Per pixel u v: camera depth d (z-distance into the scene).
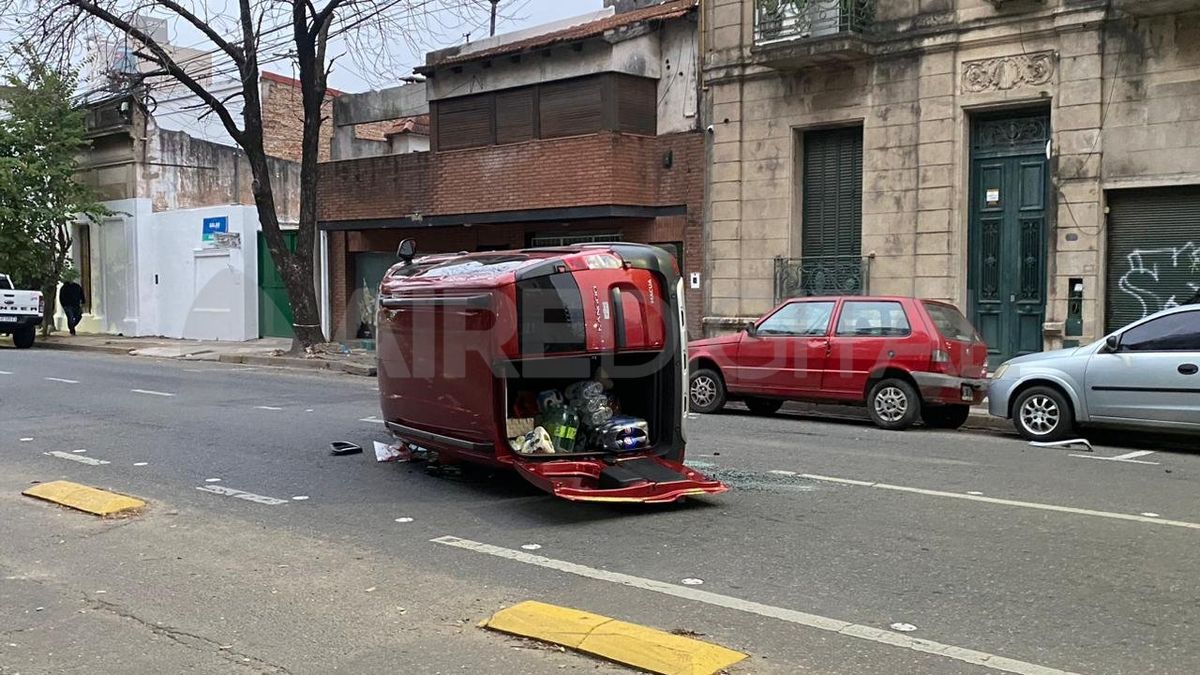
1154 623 4.95
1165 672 4.34
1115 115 14.06
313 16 20.17
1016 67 14.93
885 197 16.27
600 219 20.00
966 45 15.34
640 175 18.98
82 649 4.80
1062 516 7.21
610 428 7.87
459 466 8.91
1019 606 5.22
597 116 19.11
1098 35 14.10
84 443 10.62
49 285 29.09
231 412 13.08
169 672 4.51
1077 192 14.38
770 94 17.58
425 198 21.73
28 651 4.79
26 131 27.53
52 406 13.60
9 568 6.16
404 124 28.92
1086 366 10.84
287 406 13.77
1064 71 14.42
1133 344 10.69
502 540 6.69
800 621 5.02
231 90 31.67
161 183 30.27
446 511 7.55
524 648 4.72
